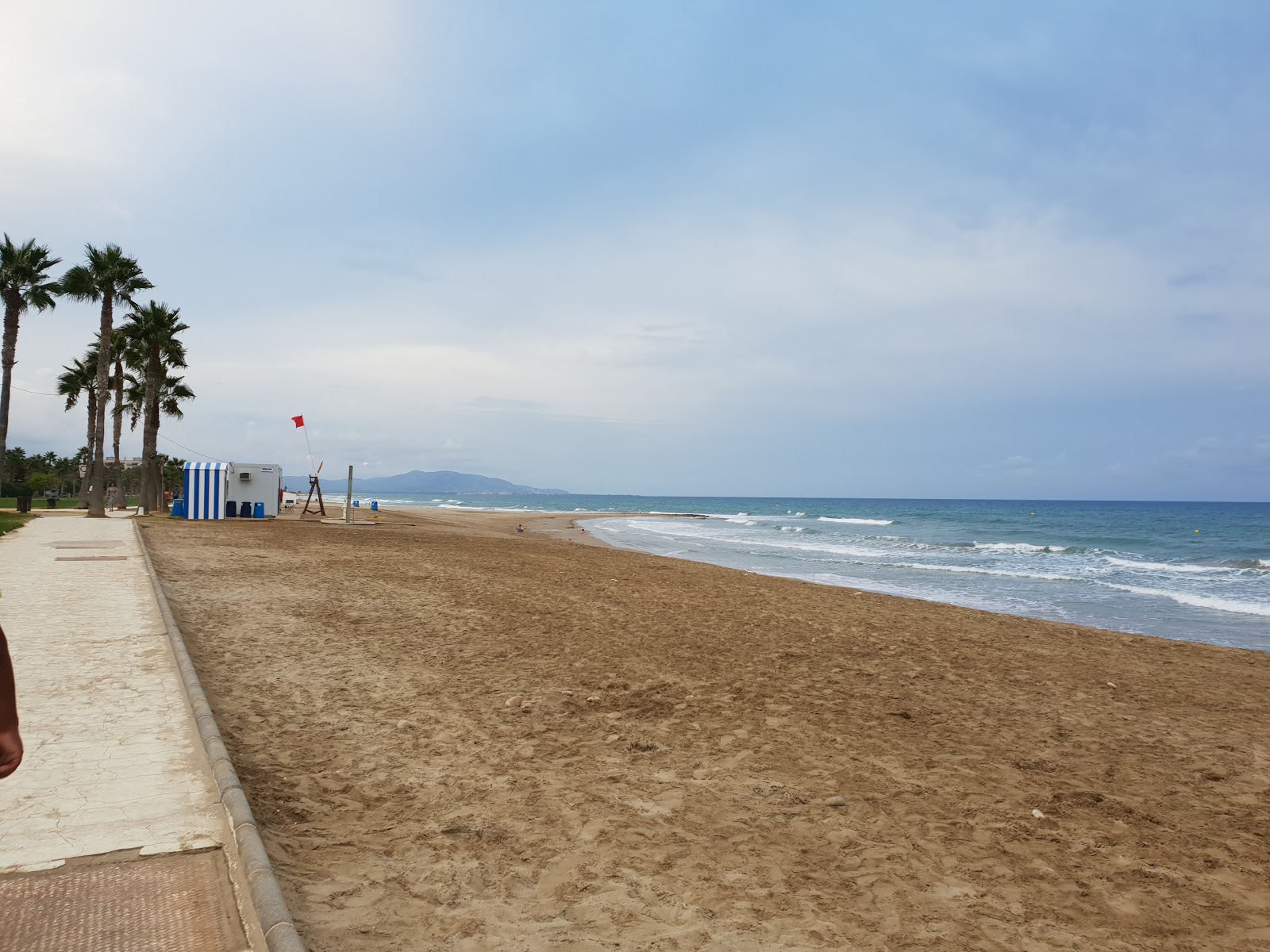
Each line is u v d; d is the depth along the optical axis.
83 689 6.27
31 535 21.84
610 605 13.27
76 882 3.30
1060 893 3.88
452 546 25.67
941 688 8.20
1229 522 70.06
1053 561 30.28
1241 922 3.65
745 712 6.99
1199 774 5.78
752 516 87.56
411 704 6.87
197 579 14.02
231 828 3.86
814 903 3.69
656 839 4.34
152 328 35.31
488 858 4.04
